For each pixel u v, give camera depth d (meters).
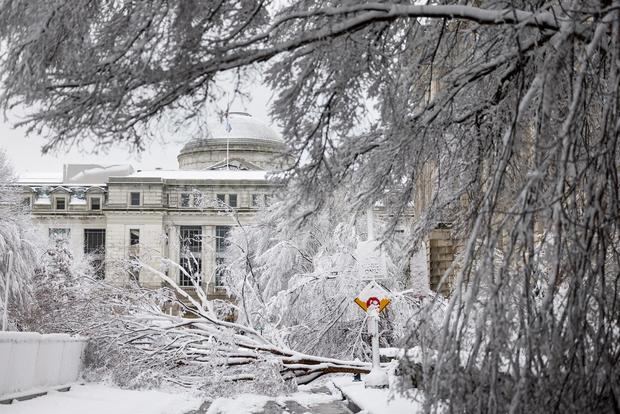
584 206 7.65
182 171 104.00
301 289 28.53
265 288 33.47
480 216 7.32
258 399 20.06
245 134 106.69
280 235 33.47
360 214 12.01
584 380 6.70
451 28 11.56
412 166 10.80
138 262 27.72
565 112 8.83
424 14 7.65
